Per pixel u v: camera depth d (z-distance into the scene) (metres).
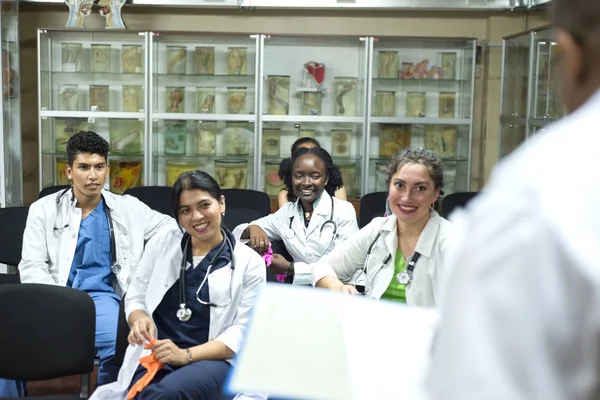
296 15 5.21
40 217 3.17
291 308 0.93
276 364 0.76
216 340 2.24
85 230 3.17
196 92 5.11
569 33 0.54
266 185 5.18
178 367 2.20
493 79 5.25
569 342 0.45
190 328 2.31
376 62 5.08
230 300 2.32
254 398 2.15
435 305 2.16
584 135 0.48
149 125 4.99
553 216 0.45
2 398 2.17
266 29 5.22
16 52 4.84
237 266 2.36
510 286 0.46
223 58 5.15
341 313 0.92
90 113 4.98
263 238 3.03
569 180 0.46
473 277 0.48
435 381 0.50
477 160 5.41
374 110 5.12
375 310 0.94
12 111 4.83
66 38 5.02
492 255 0.47
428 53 5.12
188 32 4.90
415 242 2.21
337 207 3.29
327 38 5.05
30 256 3.10
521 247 0.46
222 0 5.05
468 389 0.46
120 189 5.08
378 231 2.29
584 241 0.44
